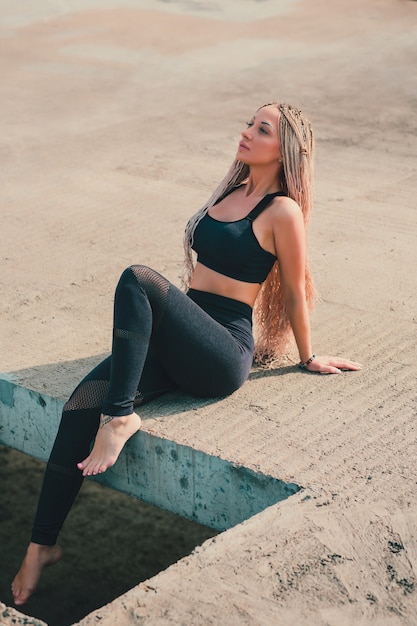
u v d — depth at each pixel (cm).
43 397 447
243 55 1176
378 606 318
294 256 431
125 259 610
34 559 408
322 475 383
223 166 791
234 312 435
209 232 432
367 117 921
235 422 421
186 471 409
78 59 1166
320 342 497
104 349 493
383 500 368
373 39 1234
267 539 349
